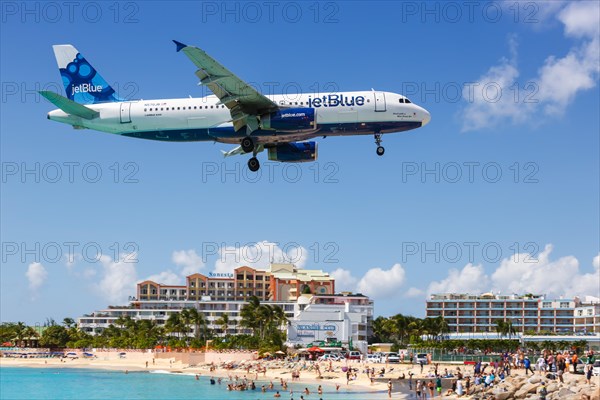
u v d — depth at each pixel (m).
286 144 55.72
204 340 168.50
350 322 134.50
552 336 147.50
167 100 55.75
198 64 47.91
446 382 79.50
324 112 53.09
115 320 195.38
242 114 52.31
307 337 133.62
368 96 53.69
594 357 74.44
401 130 54.16
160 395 87.44
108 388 99.19
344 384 91.31
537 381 57.66
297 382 98.94
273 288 198.25
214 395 85.69
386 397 74.62
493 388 60.66
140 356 164.75
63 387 102.31
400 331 163.50
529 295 184.88
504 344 128.62
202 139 55.59
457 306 183.12
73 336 198.12
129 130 56.06
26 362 166.12
